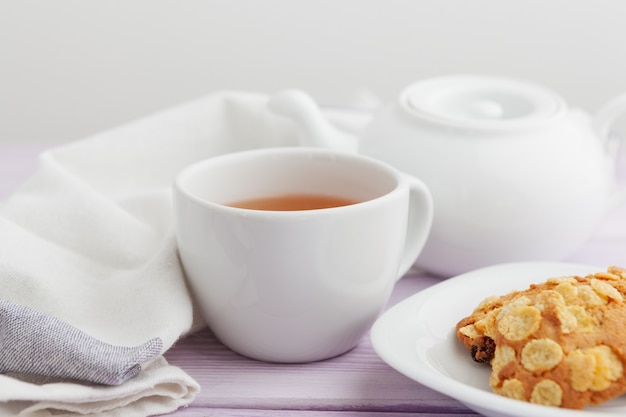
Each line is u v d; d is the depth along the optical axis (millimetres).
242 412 648
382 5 1276
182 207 668
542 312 630
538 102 770
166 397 649
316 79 1324
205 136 854
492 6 1272
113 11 1300
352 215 649
